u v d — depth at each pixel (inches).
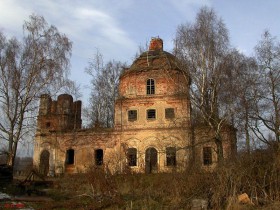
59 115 1738.4
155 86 1498.5
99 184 740.7
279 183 637.3
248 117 1058.1
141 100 1494.8
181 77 1194.0
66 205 663.8
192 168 761.0
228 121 1059.3
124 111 1508.4
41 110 1728.6
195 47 1082.1
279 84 1136.2
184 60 1085.1
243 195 619.2
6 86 1202.0
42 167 1573.6
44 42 1250.0
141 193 761.0
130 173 956.0
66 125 1733.5
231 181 638.5
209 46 1074.1
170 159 1375.5
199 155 1310.3
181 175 735.7
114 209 636.7
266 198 626.5
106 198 708.7
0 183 909.8
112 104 1937.7
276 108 1077.1
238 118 1056.2
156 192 745.6
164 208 632.4
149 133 1444.4
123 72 1601.9
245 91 1076.5
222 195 625.6
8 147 1186.6
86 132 1541.6
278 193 621.6
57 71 1243.8
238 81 1067.9
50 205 659.4
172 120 1424.7
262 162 685.9
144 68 1521.9
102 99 1952.5
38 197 778.2
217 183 647.8
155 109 1469.0
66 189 922.1
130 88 1528.1
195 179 690.2
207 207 611.5
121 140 1476.4
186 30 1104.8
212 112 1053.8
